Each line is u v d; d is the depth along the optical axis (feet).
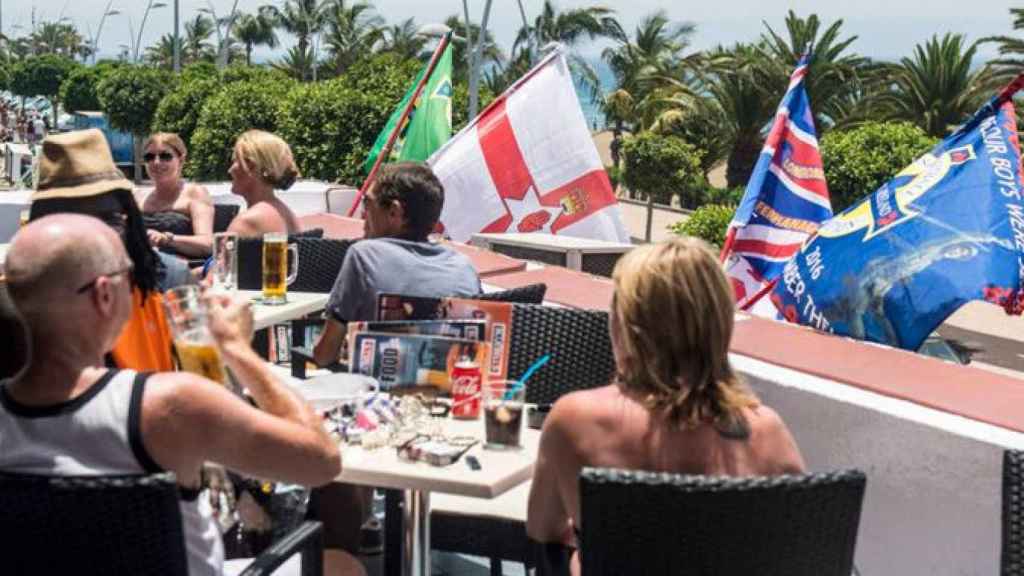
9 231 28.84
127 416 7.25
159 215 22.67
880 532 11.72
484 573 13.48
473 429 10.39
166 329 10.56
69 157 11.35
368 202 14.53
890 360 13.08
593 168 26.91
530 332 12.17
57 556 7.13
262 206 18.38
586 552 7.50
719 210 103.65
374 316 13.82
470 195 26.78
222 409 7.45
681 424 8.02
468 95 100.78
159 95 173.47
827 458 12.10
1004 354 89.56
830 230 15.81
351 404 10.23
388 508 10.89
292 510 11.13
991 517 10.73
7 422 7.34
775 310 18.20
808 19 152.76
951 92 146.92
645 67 211.41
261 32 374.22
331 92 84.33
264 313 14.53
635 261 8.23
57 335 7.30
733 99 154.40
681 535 7.30
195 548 7.89
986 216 14.66
